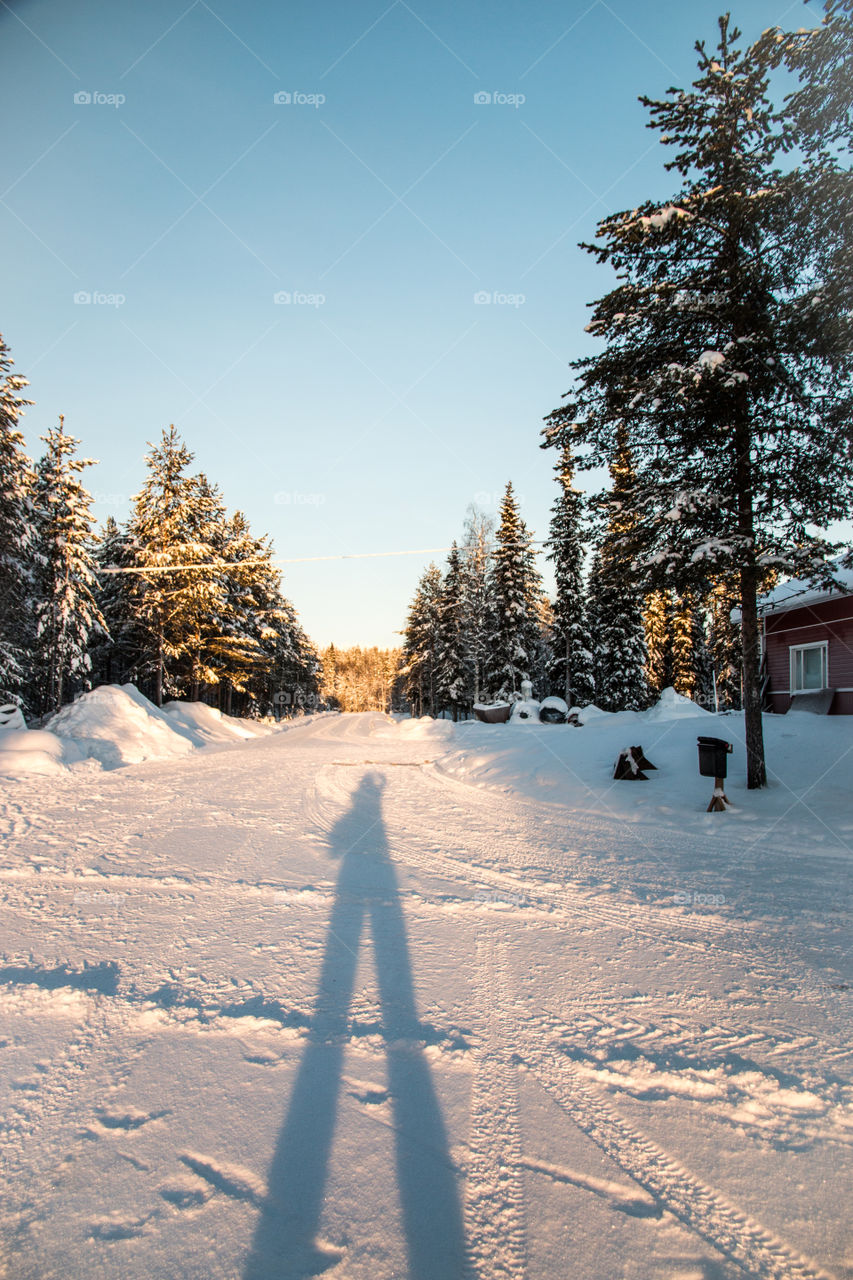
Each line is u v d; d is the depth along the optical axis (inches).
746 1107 100.0
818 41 289.9
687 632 1433.3
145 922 174.6
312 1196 80.4
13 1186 79.9
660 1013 129.6
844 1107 99.7
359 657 5718.5
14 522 778.8
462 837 296.2
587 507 419.8
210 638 1325.0
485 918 185.9
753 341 316.5
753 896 207.6
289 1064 109.0
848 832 281.9
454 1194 81.5
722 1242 74.8
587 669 1268.5
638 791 389.7
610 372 384.8
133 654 1380.4
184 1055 110.6
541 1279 68.9
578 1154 89.5
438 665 1824.6
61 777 449.1
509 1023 125.0
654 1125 95.8
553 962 154.9
